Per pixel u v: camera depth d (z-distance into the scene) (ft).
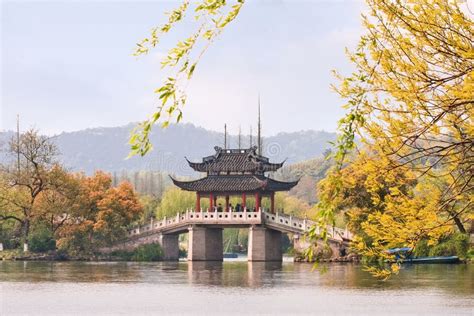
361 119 43.11
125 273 249.14
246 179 358.02
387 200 57.31
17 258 347.56
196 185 357.41
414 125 50.70
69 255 354.74
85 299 163.94
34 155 358.43
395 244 57.26
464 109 50.19
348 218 261.24
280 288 189.98
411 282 198.39
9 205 359.05
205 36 38.55
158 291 182.50
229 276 234.79
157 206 477.36
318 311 143.84
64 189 357.41
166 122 36.58
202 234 353.72
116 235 361.51
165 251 362.33
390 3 49.42
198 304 155.84
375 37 50.52
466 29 48.21
